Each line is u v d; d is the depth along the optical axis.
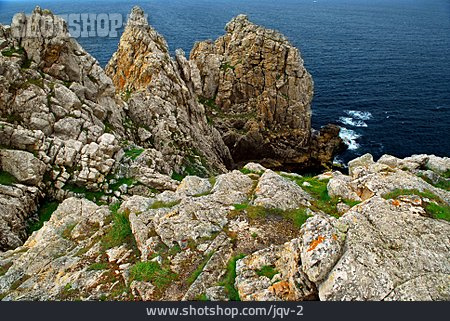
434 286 11.25
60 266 17.48
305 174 64.88
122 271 16.25
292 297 12.41
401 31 194.38
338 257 12.01
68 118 32.53
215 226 17.59
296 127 66.38
